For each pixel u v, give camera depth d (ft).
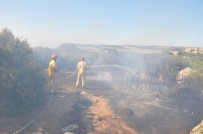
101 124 32.09
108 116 34.81
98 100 42.09
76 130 29.89
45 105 38.24
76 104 39.63
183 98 43.60
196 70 59.06
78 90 48.60
